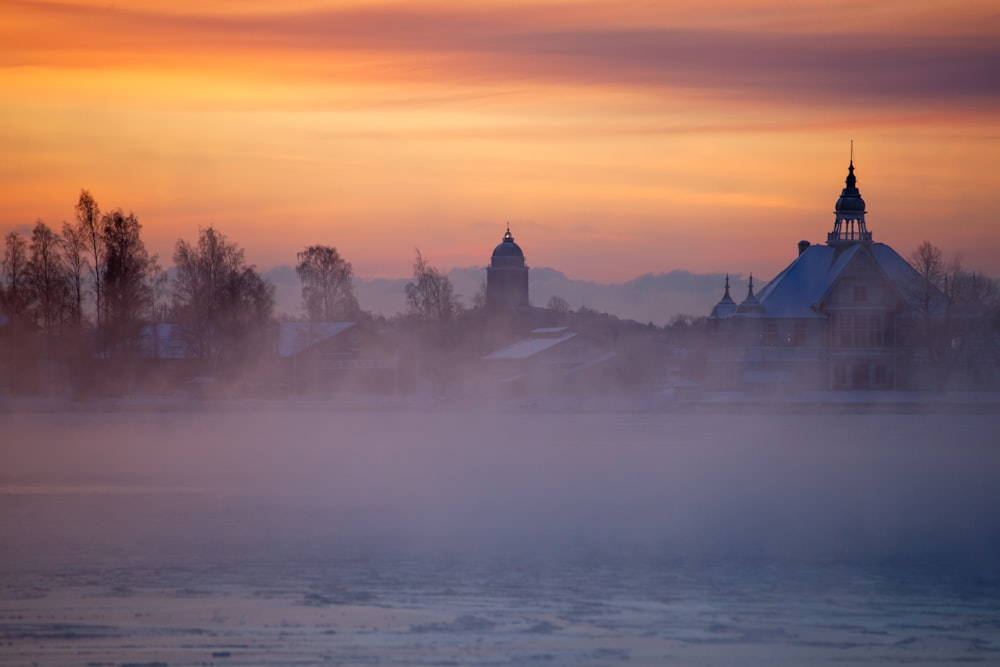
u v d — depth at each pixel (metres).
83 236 144.50
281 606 34.25
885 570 39.53
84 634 31.34
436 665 28.88
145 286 146.62
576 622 32.59
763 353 148.62
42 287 143.50
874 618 33.34
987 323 148.25
